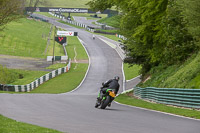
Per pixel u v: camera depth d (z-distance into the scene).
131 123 21.48
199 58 47.12
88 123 20.84
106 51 185.00
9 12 69.25
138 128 19.02
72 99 50.75
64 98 52.38
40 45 182.88
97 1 80.06
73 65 144.38
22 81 104.25
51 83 107.44
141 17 57.56
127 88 107.69
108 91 33.41
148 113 29.75
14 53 153.00
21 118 22.34
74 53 175.38
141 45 68.44
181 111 30.97
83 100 49.72
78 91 96.12
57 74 121.81
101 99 34.19
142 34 60.75
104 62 154.88
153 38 61.47
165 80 54.34
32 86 94.75
